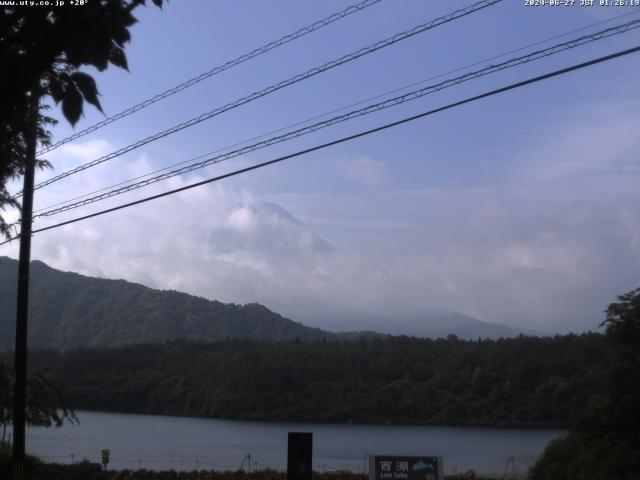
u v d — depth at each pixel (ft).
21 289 65.00
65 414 99.25
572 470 85.71
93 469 97.71
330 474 104.27
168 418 291.79
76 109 15.93
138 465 135.13
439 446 200.44
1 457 83.51
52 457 150.10
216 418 296.10
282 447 196.95
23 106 17.57
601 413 80.12
